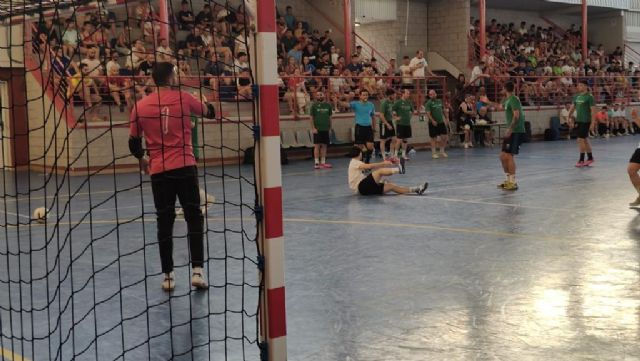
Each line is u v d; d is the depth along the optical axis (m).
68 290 5.67
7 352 4.22
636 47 35.06
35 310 4.69
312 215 9.48
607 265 6.25
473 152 21.34
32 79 17.59
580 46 33.62
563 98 28.41
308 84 22.00
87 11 5.36
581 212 9.31
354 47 25.83
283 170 16.89
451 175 14.50
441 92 25.42
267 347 3.61
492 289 5.49
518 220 8.75
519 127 11.70
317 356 4.07
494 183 12.92
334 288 5.62
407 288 5.57
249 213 9.82
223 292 5.54
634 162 9.52
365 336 4.42
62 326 4.73
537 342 4.24
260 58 3.54
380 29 28.25
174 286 5.71
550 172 14.70
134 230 8.57
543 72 29.41
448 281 5.77
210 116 5.70
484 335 4.39
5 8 5.37
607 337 4.32
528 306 5.01
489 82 26.55
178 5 21.02
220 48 18.28
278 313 3.60
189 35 18.94
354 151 11.80
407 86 24.23
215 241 7.68
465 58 27.58
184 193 5.57
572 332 4.42
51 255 7.10
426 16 28.59
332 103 21.88
